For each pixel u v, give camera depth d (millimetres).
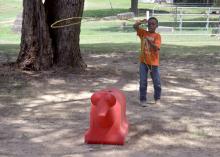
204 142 6734
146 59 8531
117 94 6855
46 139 6746
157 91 8773
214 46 18750
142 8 46688
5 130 7102
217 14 28953
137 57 14703
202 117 7941
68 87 9922
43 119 7707
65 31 11180
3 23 34156
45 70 11094
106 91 6918
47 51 11117
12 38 23875
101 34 26719
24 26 11133
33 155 6117
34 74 10781
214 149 6453
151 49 8500
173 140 6789
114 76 11148
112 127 6559
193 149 6445
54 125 7387
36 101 8828
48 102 8766
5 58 13820
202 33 25469
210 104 8867
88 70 11555
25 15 11070
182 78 11281
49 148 6395
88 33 27750
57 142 6633
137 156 6133
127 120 7559
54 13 11172
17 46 17531
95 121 6582
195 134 7059
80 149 6363
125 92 9664
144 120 7629
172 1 49156
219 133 7129
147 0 52688
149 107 8531
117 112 6559
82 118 7797
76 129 7191
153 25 8445
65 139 6754
